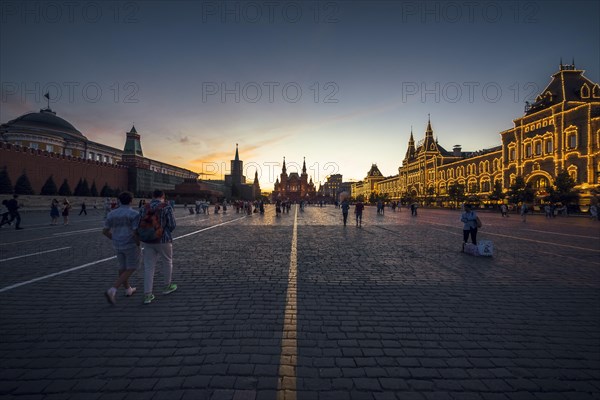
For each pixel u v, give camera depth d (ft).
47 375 10.12
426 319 14.97
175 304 16.79
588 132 129.90
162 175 320.50
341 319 14.89
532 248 36.06
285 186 601.62
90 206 171.53
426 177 285.84
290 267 25.80
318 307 16.48
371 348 12.10
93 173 204.03
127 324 14.11
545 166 150.10
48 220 80.79
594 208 94.94
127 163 263.29
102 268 24.70
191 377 10.04
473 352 11.89
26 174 148.97
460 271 24.56
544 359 11.43
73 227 60.70
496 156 190.60
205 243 39.93
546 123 150.20
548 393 9.50
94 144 271.08
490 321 14.78
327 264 27.02
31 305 16.46
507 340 12.89
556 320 14.94
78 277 21.98
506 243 40.42
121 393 9.25
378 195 411.95
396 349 12.05
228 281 21.44
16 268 24.67
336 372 10.42
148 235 16.26
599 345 12.53
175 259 29.09
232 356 11.35
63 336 12.87
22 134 216.54
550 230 59.41
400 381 9.99
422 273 23.89
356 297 18.15
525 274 23.59
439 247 36.96
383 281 21.58
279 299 17.70
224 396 9.11
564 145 140.56
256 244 39.09
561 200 128.88
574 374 10.50
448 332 13.56
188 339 12.66
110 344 12.21
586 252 33.22
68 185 164.86
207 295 18.37
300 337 12.93
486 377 10.27
